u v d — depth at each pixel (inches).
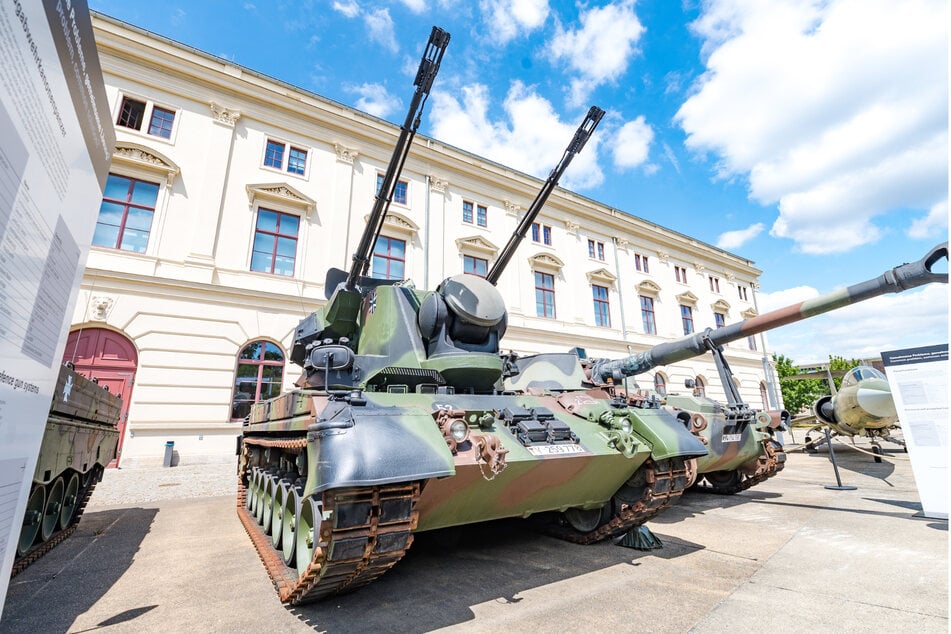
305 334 306.2
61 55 68.3
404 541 153.1
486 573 211.6
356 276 267.7
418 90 210.4
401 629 155.9
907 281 253.1
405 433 156.3
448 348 237.8
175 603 183.2
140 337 569.9
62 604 182.7
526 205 1022.4
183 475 519.2
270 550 233.0
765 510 341.4
